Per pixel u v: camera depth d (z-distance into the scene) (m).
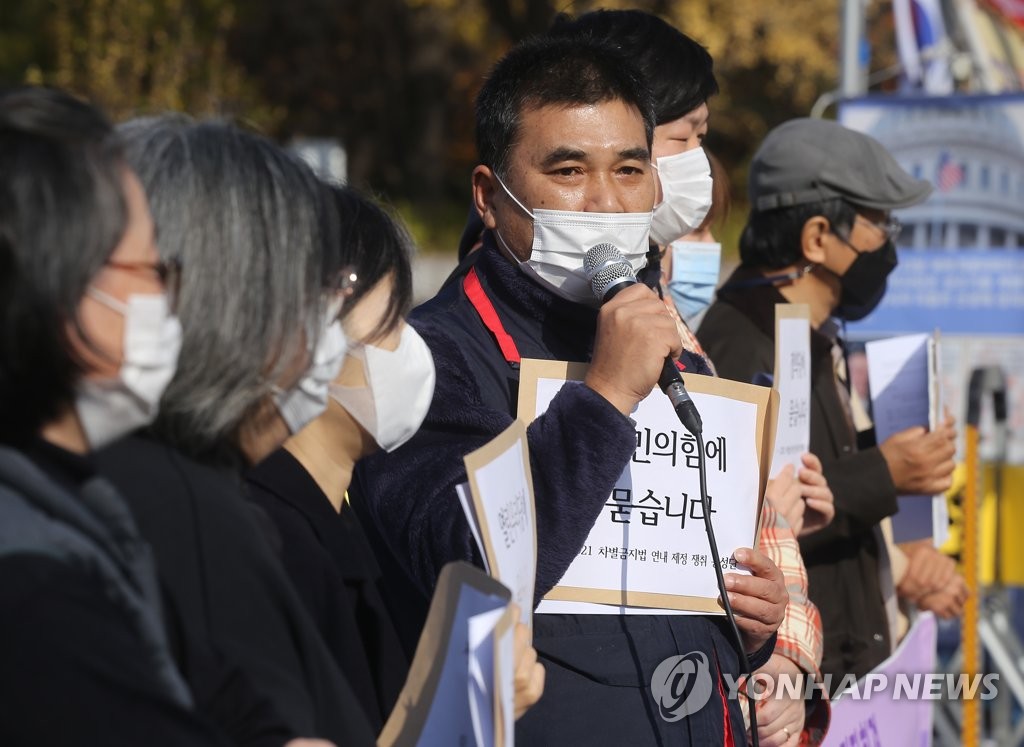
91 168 4.11
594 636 7.02
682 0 52.75
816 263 11.27
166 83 31.55
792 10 54.47
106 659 3.76
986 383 14.16
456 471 6.83
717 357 10.73
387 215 6.55
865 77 20.19
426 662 5.43
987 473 15.86
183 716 3.87
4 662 3.63
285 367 5.05
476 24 58.38
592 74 7.57
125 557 4.25
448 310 7.76
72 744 3.62
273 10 59.69
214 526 4.73
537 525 6.61
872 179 11.13
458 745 5.27
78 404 4.25
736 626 7.51
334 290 5.49
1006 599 15.89
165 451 4.85
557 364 7.17
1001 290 16.77
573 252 7.45
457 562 5.44
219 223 4.89
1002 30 21.73
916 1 21.27
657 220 9.46
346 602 5.93
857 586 10.92
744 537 7.52
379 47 62.81
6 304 3.96
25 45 37.16
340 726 4.93
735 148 59.91
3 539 3.84
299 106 62.03
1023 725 15.64
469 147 65.25
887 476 10.62
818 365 11.15
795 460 9.60
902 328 17.11
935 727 15.25
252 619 4.68
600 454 6.57
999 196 16.73
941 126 16.92
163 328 4.33
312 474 6.39
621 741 6.87
